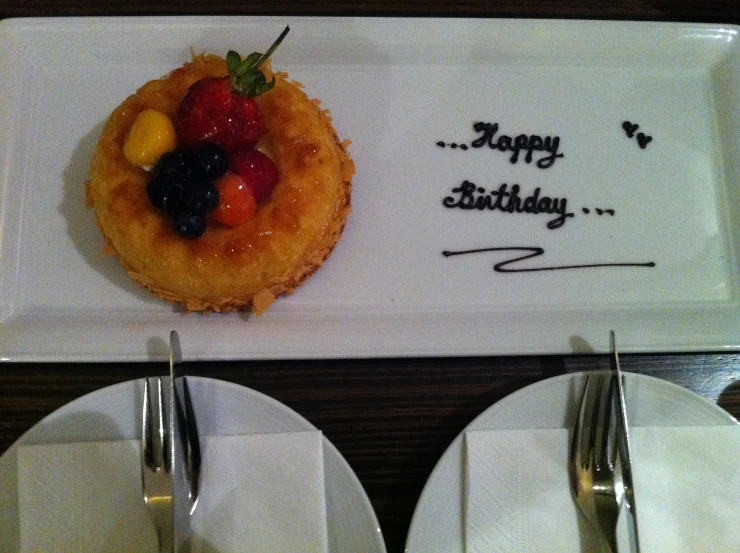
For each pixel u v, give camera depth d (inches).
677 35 15.4
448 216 14.6
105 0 15.4
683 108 15.5
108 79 15.1
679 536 11.5
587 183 14.9
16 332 13.2
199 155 11.4
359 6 15.6
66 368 13.1
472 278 14.2
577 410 12.2
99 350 13.0
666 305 14.2
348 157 14.3
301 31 15.0
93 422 11.9
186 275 12.4
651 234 14.7
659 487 11.8
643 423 12.3
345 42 15.1
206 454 11.6
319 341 13.1
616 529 11.5
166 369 13.1
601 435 11.9
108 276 13.9
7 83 14.7
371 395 13.1
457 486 11.7
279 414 11.8
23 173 14.5
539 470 11.8
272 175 12.5
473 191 14.8
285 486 11.4
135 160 12.2
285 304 13.8
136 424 12.0
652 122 15.4
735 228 14.6
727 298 14.4
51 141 14.7
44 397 12.9
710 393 13.4
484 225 14.5
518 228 14.6
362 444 12.8
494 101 15.3
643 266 14.4
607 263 14.4
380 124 15.1
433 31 15.1
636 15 15.9
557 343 13.4
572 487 11.7
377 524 11.3
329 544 11.4
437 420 13.0
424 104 15.2
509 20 15.2
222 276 12.4
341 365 13.2
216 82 11.7
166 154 12.0
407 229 14.4
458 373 13.3
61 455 11.5
